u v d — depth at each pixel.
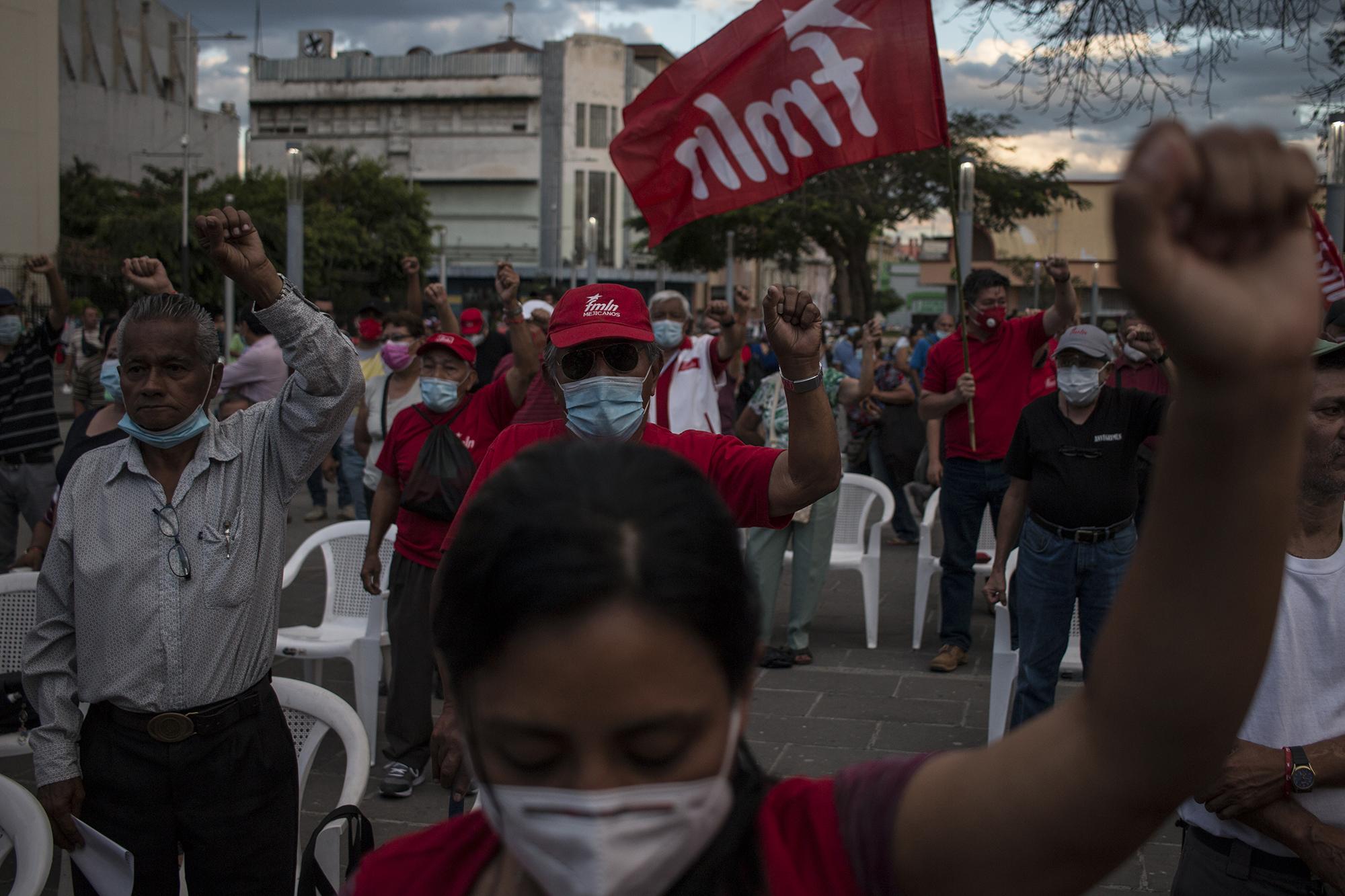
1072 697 0.80
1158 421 4.45
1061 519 4.52
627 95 73.56
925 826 0.85
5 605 4.26
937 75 5.44
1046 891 0.79
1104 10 6.41
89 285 34.94
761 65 5.45
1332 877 2.01
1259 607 0.65
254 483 2.76
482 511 0.84
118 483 2.68
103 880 2.60
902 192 32.16
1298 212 0.54
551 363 2.79
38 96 32.16
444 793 4.73
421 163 73.75
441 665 0.87
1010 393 6.18
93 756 2.65
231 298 16.64
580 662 0.78
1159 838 4.16
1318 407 2.11
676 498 0.84
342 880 2.93
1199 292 0.54
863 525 7.13
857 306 34.97
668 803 0.81
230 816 2.67
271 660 2.81
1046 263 5.94
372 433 7.20
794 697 5.87
